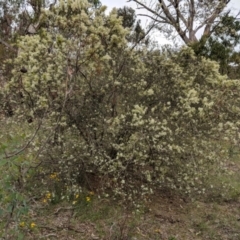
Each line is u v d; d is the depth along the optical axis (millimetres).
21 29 9383
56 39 3803
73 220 3873
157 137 3891
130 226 3814
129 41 4574
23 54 4148
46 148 4031
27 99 4305
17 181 2844
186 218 4141
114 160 4051
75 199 4195
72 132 4234
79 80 4129
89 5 3936
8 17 10281
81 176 4371
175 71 4348
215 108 4340
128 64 4246
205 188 4480
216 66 4488
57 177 4277
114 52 4129
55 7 3941
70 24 3805
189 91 3984
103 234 3668
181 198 4566
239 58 8023
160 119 4125
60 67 3873
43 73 3914
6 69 5590
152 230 3822
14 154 2738
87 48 3838
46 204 4039
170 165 4180
